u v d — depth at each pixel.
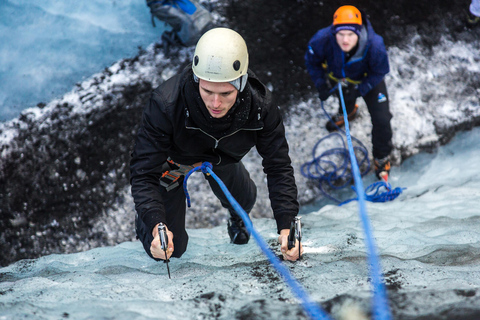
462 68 6.48
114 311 1.52
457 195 4.17
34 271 3.03
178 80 2.14
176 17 5.88
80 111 5.73
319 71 4.71
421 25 6.68
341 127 5.95
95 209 5.43
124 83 5.91
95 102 5.78
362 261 2.31
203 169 2.42
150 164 2.20
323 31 4.40
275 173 2.32
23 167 5.47
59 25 6.15
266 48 6.31
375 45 4.17
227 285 1.91
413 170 5.85
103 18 6.28
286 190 2.29
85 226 5.38
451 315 1.30
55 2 6.27
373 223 3.55
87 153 5.59
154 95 2.13
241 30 6.35
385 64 4.30
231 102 1.98
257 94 2.07
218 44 1.88
